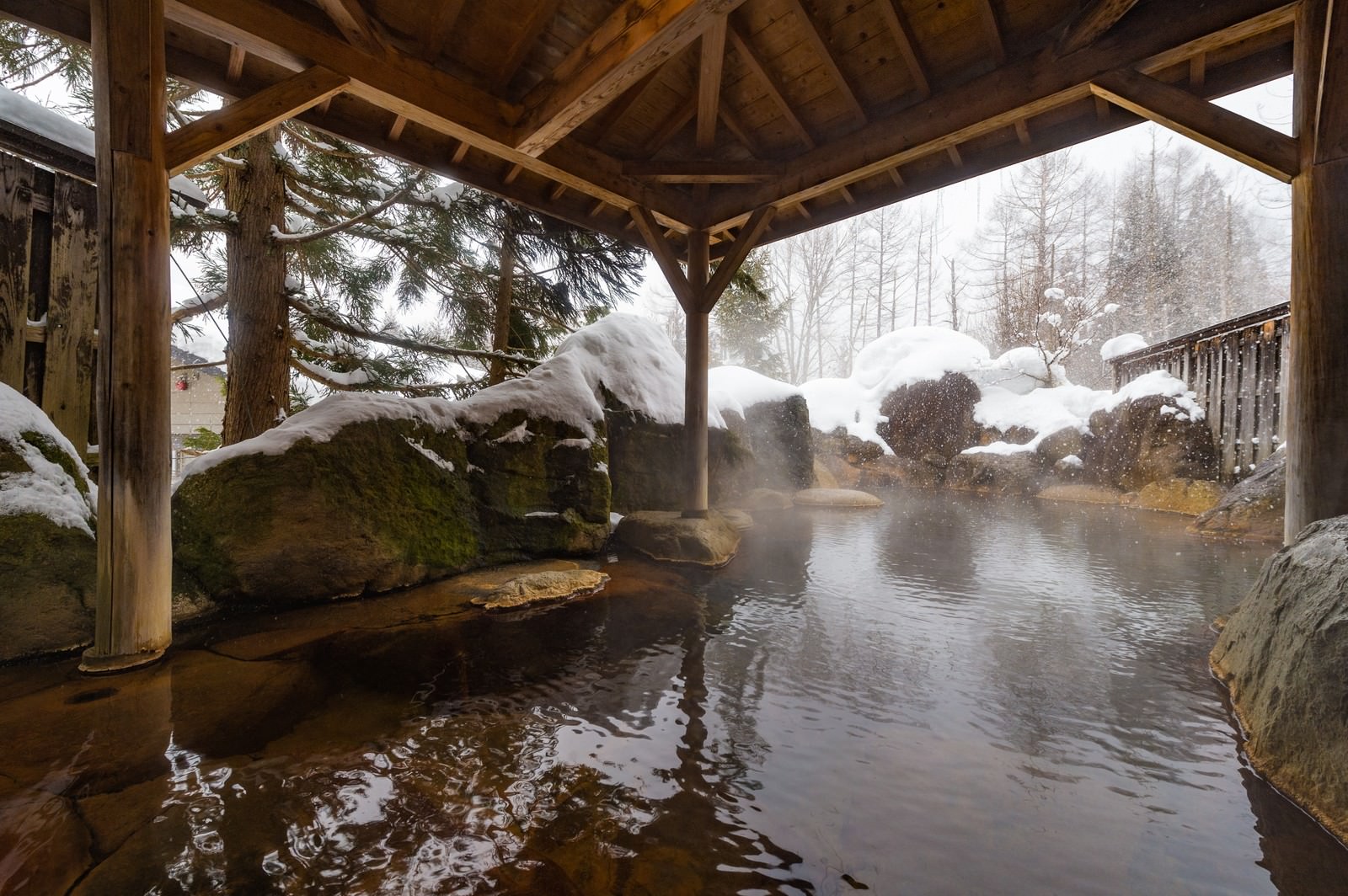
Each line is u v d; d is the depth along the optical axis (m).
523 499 4.86
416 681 2.47
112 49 2.40
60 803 1.55
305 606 3.44
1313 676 1.73
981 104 3.54
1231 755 1.91
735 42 3.57
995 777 1.79
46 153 3.46
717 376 10.29
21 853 1.34
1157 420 8.38
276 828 1.48
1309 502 2.70
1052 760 1.89
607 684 2.48
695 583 4.27
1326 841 1.46
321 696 2.29
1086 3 3.15
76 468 3.04
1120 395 9.32
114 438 2.46
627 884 1.31
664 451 6.66
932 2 3.22
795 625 3.31
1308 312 2.71
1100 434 9.59
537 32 3.26
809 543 5.87
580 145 4.39
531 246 7.21
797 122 4.20
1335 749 1.57
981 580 4.34
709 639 3.06
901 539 6.09
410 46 3.38
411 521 4.02
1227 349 7.40
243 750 1.86
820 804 1.64
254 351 5.25
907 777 1.79
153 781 1.66
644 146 4.58
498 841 1.46
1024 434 11.31
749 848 1.45
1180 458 8.02
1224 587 4.09
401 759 1.85
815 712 2.24
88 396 3.62
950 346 13.73
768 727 2.11
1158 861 1.41
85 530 2.74
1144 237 19.73
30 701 2.15
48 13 2.72
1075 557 5.14
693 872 1.36
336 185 5.76
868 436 12.77
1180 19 2.92
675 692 2.41
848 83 3.83
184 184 4.75
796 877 1.35
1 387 2.91
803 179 4.48
